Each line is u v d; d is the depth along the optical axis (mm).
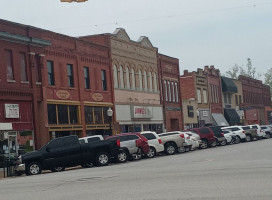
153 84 56125
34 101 36344
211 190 13000
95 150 28500
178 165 23391
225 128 54844
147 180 16672
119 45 49500
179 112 61906
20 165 26438
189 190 13258
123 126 48812
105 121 45750
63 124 39500
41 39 37156
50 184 17672
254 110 91500
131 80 51250
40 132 37094
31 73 36469
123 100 49219
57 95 39312
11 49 34938
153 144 35094
